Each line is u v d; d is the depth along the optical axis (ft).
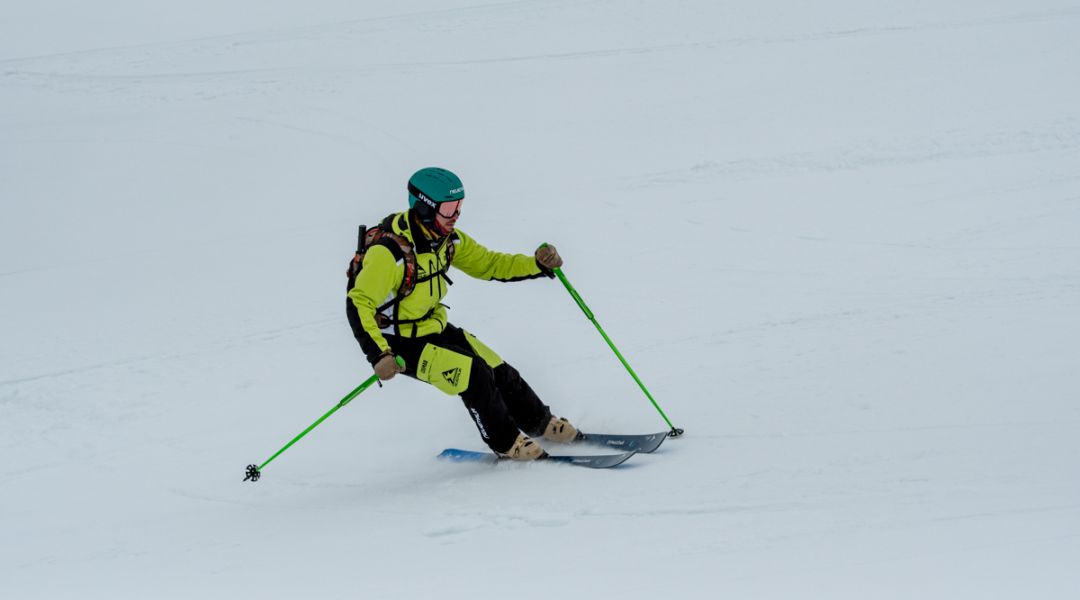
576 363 47.60
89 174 110.32
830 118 102.27
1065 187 72.95
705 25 151.74
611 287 61.26
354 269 32.76
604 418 38.91
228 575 27.78
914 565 22.03
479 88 132.16
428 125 118.52
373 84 138.92
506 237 76.59
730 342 47.80
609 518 27.89
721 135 100.73
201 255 82.12
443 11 180.34
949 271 56.80
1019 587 20.27
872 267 59.72
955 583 20.85
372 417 44.29
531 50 148.46
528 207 84.43
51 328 66.13
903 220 69.41
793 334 47.67
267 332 61.05
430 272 32.94
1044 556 21.65
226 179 105.19
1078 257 56.70
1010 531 23.30
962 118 96.27
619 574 23.75
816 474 29.27
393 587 24.90
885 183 79.41
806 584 21.77
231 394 50.37
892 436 32.04
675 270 63.87
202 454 42.14
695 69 130.00
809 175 84.48
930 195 74.74
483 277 36.65
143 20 200.95
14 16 207.00
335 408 33.68
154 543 31.99
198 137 121.60
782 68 126.00
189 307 68.39
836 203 75.72
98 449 44.32
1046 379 35.88
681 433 35.29
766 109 108.99
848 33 139.64
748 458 31.63
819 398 37.29
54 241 89.71
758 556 23.76
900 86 111.75
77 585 28.60
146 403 50.21
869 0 155.74
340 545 29.09
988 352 40.32
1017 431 30.96
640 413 38.83
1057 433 30.32
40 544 33.37
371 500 33.42
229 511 34.68
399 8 192.44
